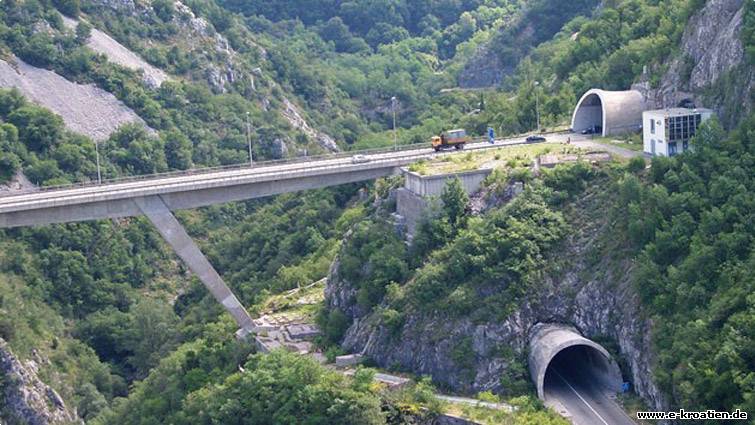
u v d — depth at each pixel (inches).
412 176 7071.9
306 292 7859.3
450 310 6092.5
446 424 5580.7
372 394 5748.0
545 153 7145.7
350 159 7869.1
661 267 5821.9
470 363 5905.5
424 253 6658.5
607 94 7608.3
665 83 7421.3
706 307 5442.9
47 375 7770.7
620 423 5383.9
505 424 5369.1
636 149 7062.0
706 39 7155.5
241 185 7411.4
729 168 6067.9
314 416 5718.5
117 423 7071.9
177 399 6697.8
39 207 6914.4
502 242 6240.2
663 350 5418.3
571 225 6363.2
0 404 7288.4
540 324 5999.0
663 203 6028.5
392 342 6245.1
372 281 6683.1
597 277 6053.2
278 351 6269.7
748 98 6491.1
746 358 5032.0
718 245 5615.2
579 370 6003.9
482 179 6943.9
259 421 5890.8
